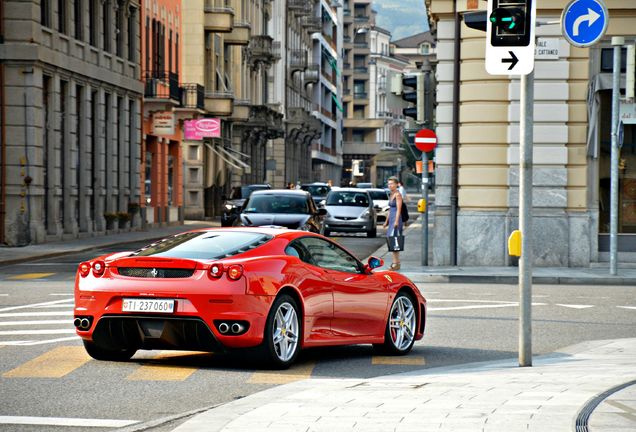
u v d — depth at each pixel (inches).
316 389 522.0
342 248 689.6
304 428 420.5
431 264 1502.2
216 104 3284.9
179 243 642.8
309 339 636.7
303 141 5536.4
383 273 707.4
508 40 575.5
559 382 533.6
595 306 1011.9
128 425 457.4
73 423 461.1
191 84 3080.7
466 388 517.7
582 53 1403.8
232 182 3772.1
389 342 696.4
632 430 402.6
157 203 2844.5
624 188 1435.8
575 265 1407.5
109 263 621.3
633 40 1395.2
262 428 421.7
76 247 1807.3
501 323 871.1
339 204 2410.2
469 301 1039.6
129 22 2571.4
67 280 1239.5
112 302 614.5
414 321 719.7
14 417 472.7
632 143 1430.9
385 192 3216.0
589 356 677.3
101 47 2297.0
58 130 2001.7
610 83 1398.9
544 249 1407.5
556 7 1396.4
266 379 586.6
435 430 410.6
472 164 1413.6
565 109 1405.0
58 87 2000.5
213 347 601.9
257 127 3951.8
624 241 1437.0
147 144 2773.1
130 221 2527.1
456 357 693.3
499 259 1413.6
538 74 1403.8
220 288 596.7
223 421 442.6
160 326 605.0
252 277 601.3
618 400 471.5
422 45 2293.3
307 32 5846.5
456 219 1433.3
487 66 579.2
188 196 3336.6
